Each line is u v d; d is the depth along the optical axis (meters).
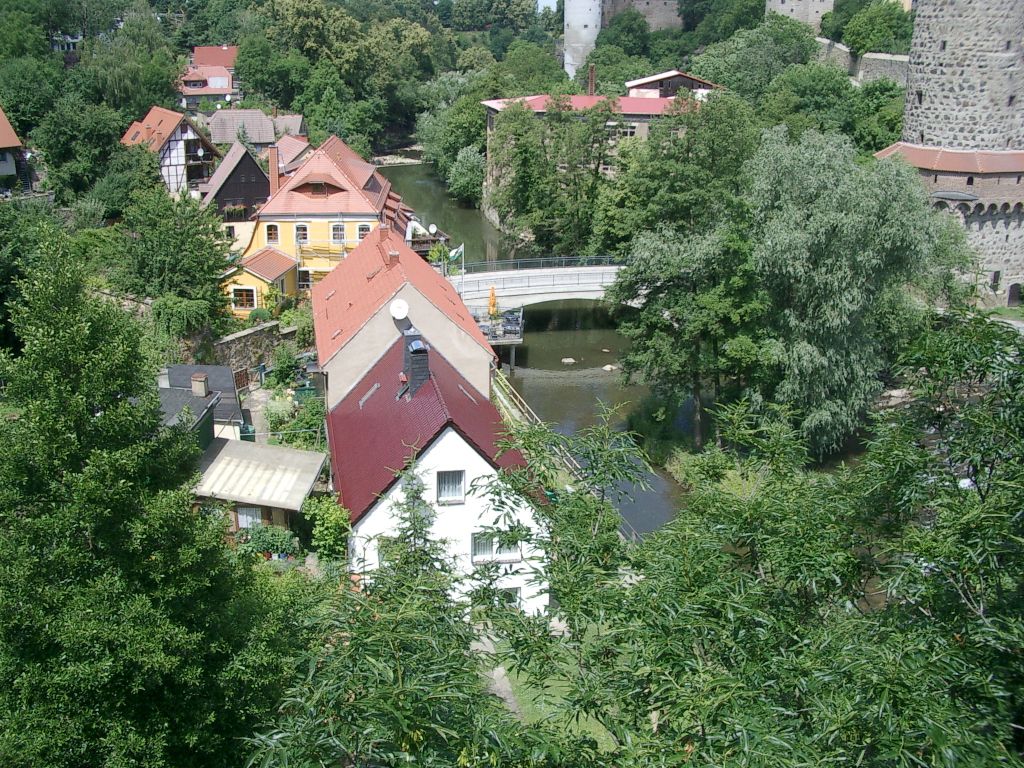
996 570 13.43
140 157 70.12
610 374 56.25
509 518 18.44
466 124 103.88
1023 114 60.50
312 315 45.94
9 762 14.00
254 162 69.06
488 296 59.31
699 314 40.88
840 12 113.38
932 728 10.92
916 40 63.12
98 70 86.06
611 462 18.28
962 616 13.34
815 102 85.25
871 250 39.16
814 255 39.66
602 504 17.70
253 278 52.88
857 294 38.91
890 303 43.91
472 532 27.50
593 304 69.62
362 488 27.86
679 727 12.45
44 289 15.86
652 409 48.38
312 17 129.50
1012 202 61.31
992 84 59.53
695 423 46.56
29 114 77.75
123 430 15.94
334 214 59.06
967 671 12.48
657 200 52.50
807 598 16.19
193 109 117.56
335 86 125.12
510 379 55.16
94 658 14.51
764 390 42.31
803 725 13.08
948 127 61.75
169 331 42.84
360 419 32.00
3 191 66.00
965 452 15.20
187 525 16.20
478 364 35.75
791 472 19.94
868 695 11.91
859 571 16.70
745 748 11.22
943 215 49.41
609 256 64.56
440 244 67.69
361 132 125.56
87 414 15.45
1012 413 15.30
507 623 14.98
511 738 11.80
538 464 18.50
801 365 39.00
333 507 29.23
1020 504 13.65
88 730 14.93
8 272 40.09
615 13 159.75
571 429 47.41
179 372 37.91
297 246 59.34
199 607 16.38
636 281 43.97
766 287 41.50
